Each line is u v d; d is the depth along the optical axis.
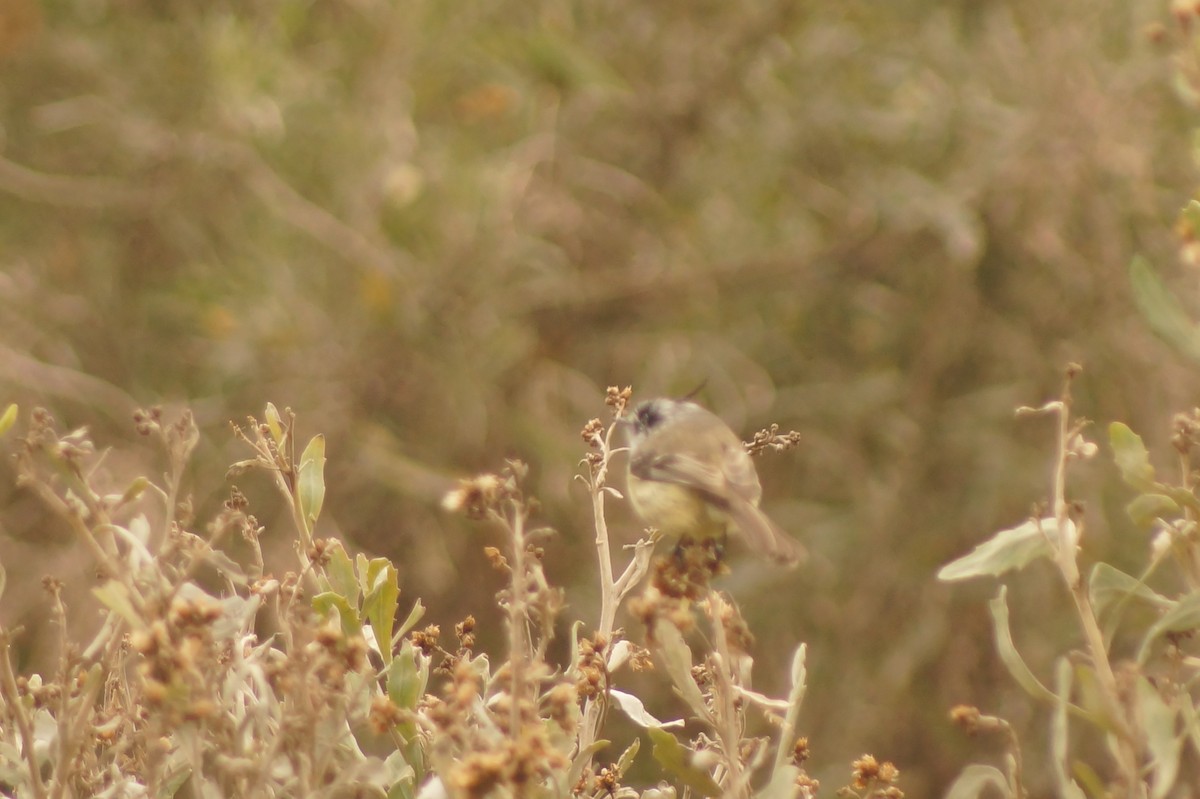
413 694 5.64
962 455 18.78
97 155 19.20
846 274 19.39
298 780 5.20
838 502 18.98
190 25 18.66
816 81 19.28
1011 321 19.03
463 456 18.05
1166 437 17.33
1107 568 5.98
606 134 19.69
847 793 5.70
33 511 17.36
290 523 17.34
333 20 18.09
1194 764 8.41
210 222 18.75
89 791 5.72
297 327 17.38
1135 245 18.14
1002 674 18.02
